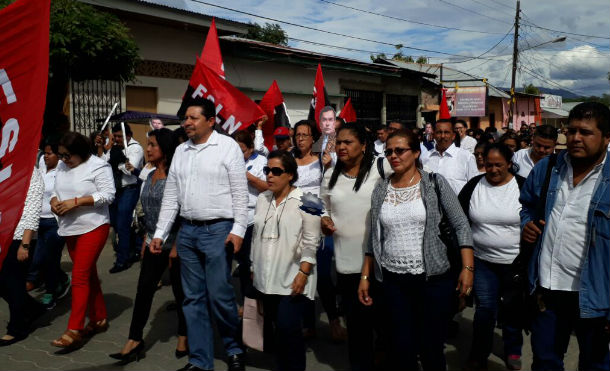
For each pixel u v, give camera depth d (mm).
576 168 2891
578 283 2830
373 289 3576
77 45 7082
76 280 4387
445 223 3221
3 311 5457
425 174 3326
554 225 2906
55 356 4316
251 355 4336
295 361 3590
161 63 11258
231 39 13500
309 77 15891
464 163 5656
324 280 4500
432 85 23156
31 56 2773
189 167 3861
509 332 4133
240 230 3795
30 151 2762
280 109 7402
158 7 10156
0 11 2703
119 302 5672
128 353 4125
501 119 35219
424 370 3318
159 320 5156
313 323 4680
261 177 4961
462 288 3145
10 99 2785
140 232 6645
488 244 3986
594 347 2826
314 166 4961
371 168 3682
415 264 3240
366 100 19438
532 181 3117
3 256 2717
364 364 3656
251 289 3850
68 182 4426
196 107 3820
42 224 5398
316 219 3537
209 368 3852
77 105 9531
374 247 3395
